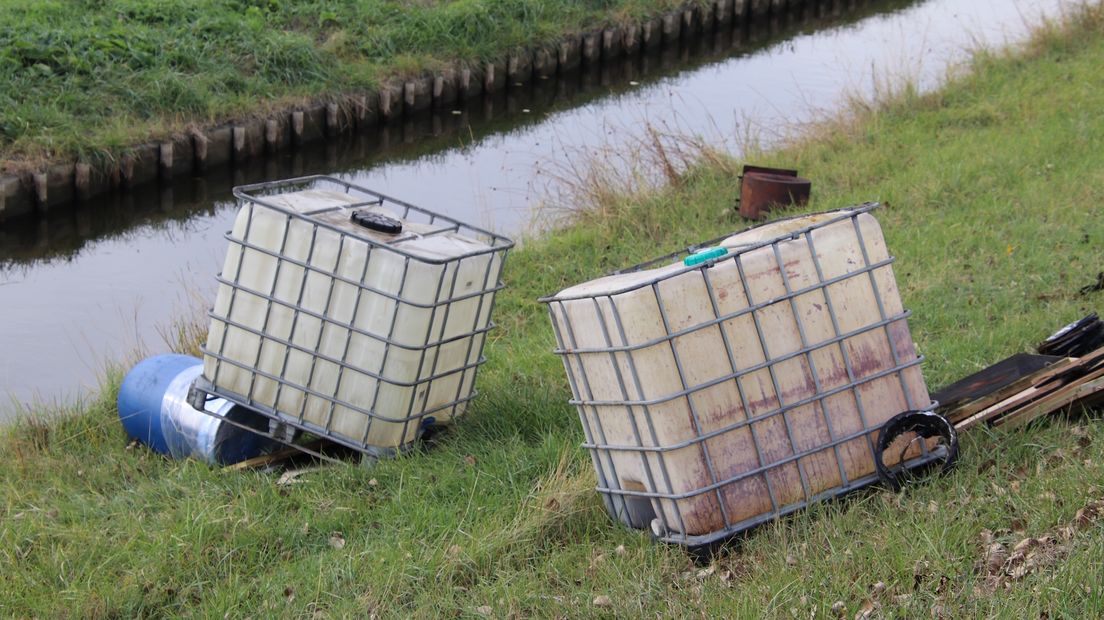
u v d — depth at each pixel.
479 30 20.16
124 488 6.09
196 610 4.80
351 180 15.57
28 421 7.18
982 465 5.03
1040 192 9.42
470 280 5.86
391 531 5.28
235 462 6.30
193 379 6.46
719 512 4.71
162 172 15.38
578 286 5.03
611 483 5.09
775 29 24.97
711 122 16.47
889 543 4.43
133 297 11.75
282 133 16.86
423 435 6.18
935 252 8.31
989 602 4.00
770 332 4.75
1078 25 15.77
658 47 23.19
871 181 10.87
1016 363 5.75
